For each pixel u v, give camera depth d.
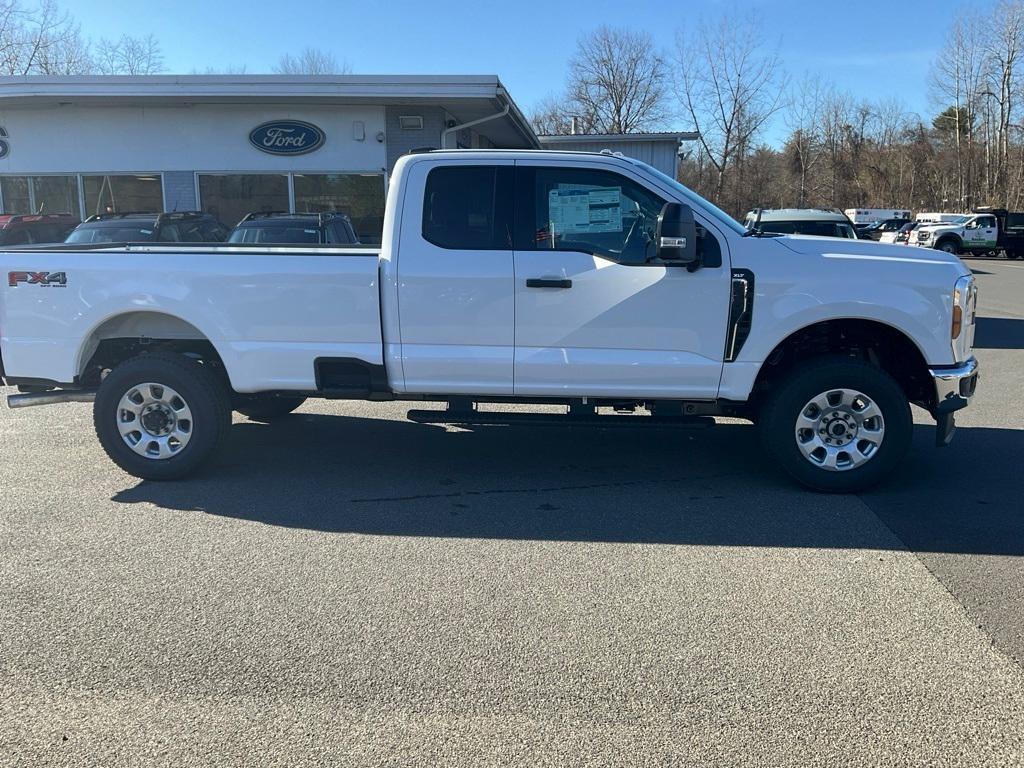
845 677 3.13
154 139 17.19
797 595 3.83
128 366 5.43
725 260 5.00
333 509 5.03
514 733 2.80
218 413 5.50
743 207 56.44
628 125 60.91
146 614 3.66
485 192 5.14
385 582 3.99
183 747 2.73
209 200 17.41
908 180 65.81
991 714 2.90
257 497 5.26
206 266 5.30
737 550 4.37
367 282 5.18
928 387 5.28
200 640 3.42
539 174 5.12
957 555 4.28
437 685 3.09
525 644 3.39
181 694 3.03
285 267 5.23
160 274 5.34
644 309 5.05
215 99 15.87
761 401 5.55
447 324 5.17
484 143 23.12
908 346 5.22
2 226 15.50
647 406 5.38
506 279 5.08
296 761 2.65
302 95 15.23
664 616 3.62
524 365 5.17
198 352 5.82
